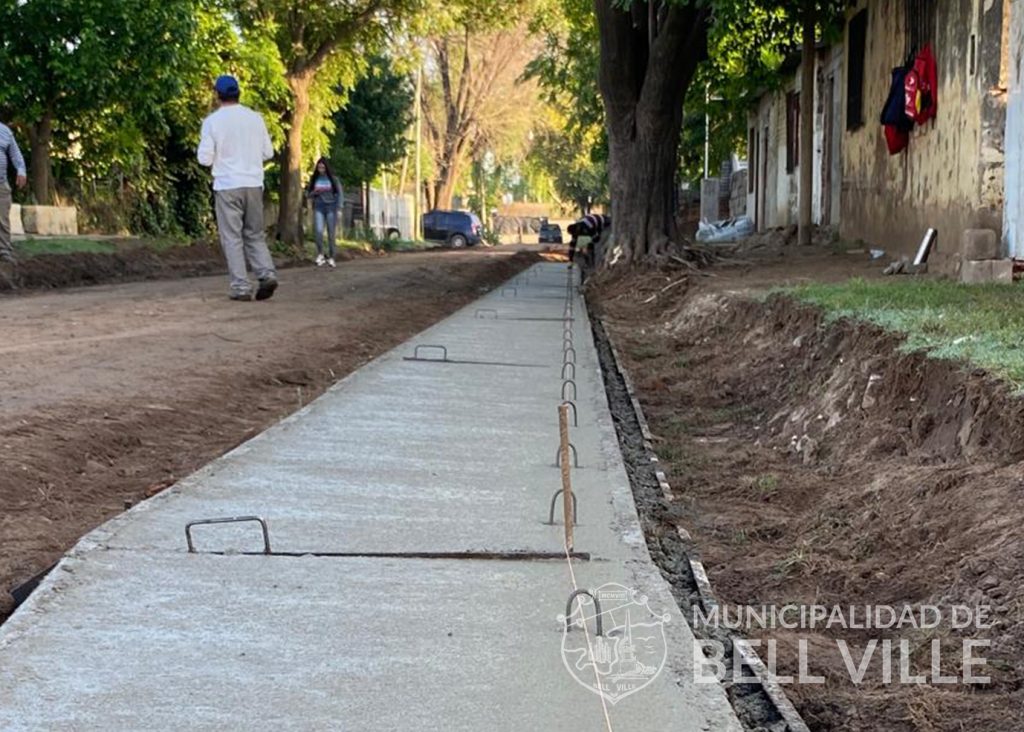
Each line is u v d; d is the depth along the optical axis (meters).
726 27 15.81
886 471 5.66
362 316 12.23
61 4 17.27
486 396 7.94
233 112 12.93
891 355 6.68
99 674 3.19
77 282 17.23
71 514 4.93
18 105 18.41
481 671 3.31
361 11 28.41
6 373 7.52
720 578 4.71
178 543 4.37
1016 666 3.60
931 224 12.59
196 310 12.03
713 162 34.97
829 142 20.70
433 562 4.30
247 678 3.20
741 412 8.35
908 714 3.42
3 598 3.95
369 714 3.01
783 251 18.20
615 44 17.47
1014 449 4.95
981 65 10.73
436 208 59.00
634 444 7.33
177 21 18.44
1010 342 6.22
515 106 57.94
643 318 14.37
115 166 24.05
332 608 3.77
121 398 6.83
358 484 5.39
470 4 30.52
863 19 16.36
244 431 6.83
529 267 28.73
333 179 22.05
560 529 4.75
